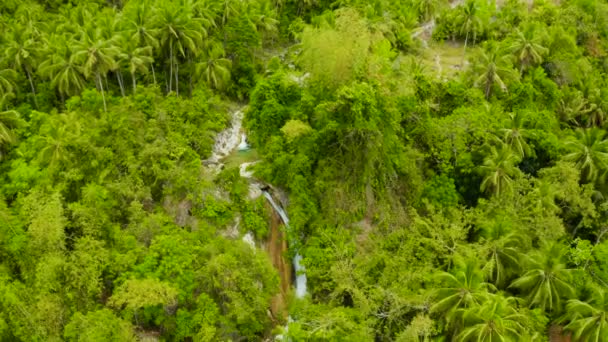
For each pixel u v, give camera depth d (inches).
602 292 1669.5
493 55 2522.1
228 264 1589.6
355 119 1790.1
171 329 1545.3
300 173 1915.6
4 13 2938.0
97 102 2293.3
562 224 2066.9
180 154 1983.3
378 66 2003.0
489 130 2172.7
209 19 2832.2
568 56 2903.5
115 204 1765.5
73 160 1851.6
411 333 1465.3
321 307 1681.8
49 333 1416.1
